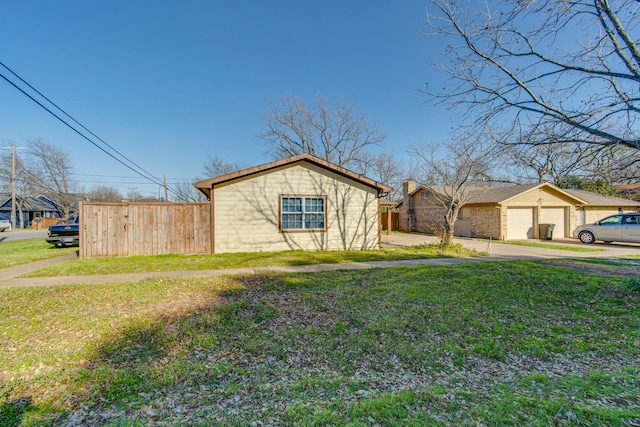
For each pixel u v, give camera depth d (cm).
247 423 224
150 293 586
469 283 650
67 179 3869
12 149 3128
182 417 235
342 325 431
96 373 305
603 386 273
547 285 639
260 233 1158
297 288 622
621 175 521
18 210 3906
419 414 231
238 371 312
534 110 546
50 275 757
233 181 1136
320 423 221
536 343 377
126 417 238
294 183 1193
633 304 525
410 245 1426
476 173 834
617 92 508
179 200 4472
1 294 573
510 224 1764
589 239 1520
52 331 406
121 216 1064
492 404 244
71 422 233
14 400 264
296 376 305
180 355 346
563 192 1802
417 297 554
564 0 493
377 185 1268
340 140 3250
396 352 355
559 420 219
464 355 349
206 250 1123
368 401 250
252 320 448
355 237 1256
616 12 502
